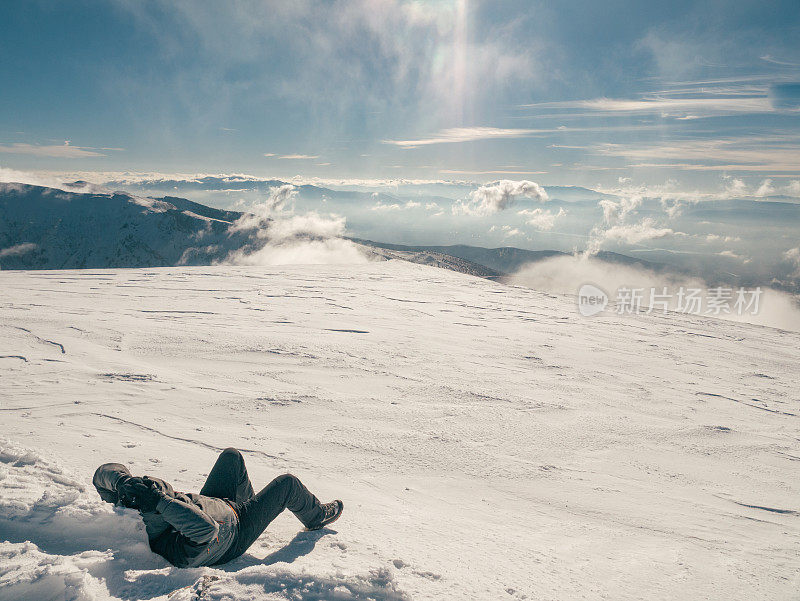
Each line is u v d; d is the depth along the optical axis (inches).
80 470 130.5
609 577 113.6
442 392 287.0
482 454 201.3
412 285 801.6
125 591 72.6
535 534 137.6
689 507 171.9
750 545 145.9
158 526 87.9
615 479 191.0
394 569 95.3
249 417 219.0
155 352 331.9
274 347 365.1
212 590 70.6
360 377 305.3
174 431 189.8
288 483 105.7
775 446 245.8
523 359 395.5
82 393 230.5
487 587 95.9
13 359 286.5
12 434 165.2
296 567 78.7
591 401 297.4
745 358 465.7
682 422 272.7
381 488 159.0
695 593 110.3
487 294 756.6
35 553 74.8
